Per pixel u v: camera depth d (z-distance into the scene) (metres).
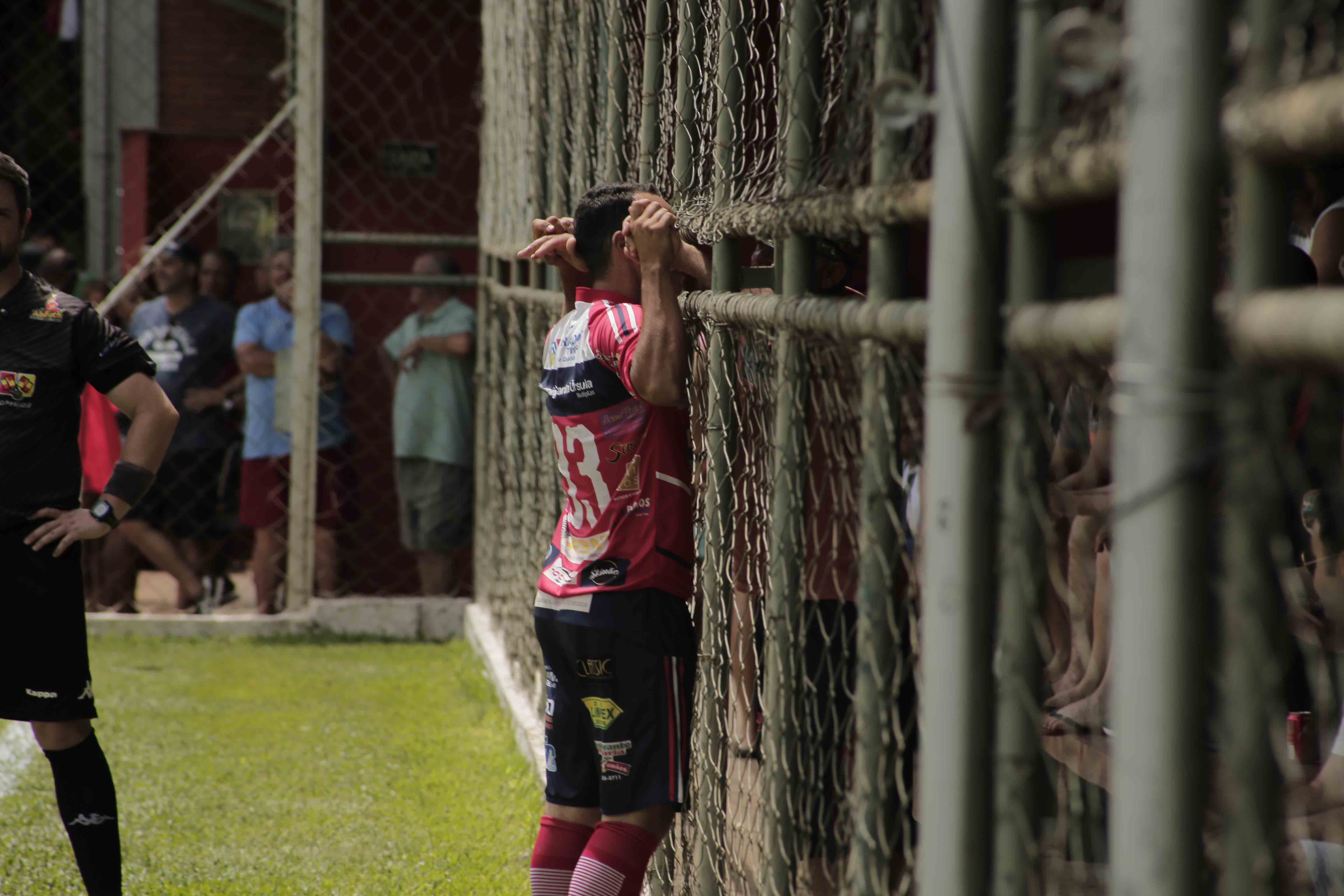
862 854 6.85
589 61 16.00
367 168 31.62
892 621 6.84
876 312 6.51
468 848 15.37
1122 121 4.48
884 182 6.55
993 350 5.35
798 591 8.84
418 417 30.03
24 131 51.81
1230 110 3.98
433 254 31.59
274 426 30.20
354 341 32.03
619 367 9.73
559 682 10.42
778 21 10.68
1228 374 3.99
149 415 12.55
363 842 15.70
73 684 12.11
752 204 9.25
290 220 38.75
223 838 15.87
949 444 5.42
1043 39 5.00
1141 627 4.16
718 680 10.36
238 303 38.28
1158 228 4.05
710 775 10.38
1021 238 5.16
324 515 30.78
